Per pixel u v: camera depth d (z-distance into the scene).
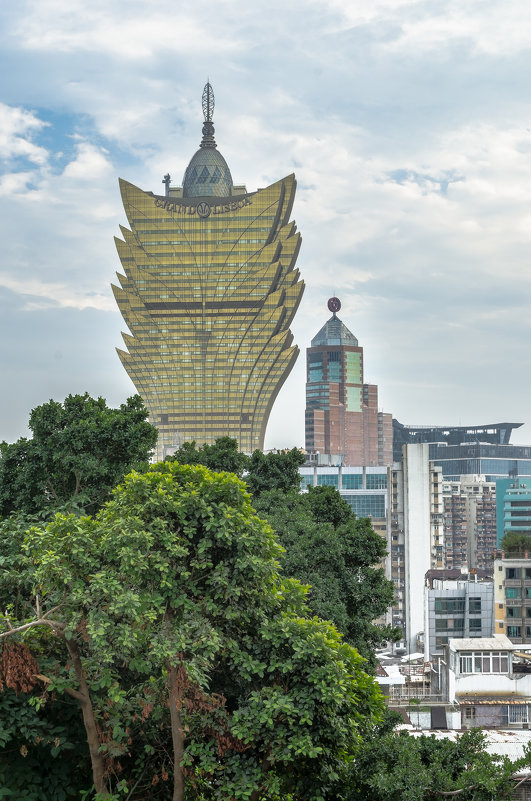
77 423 59.81
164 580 30.78
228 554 32.47
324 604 53.09
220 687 33.53
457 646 86.00
